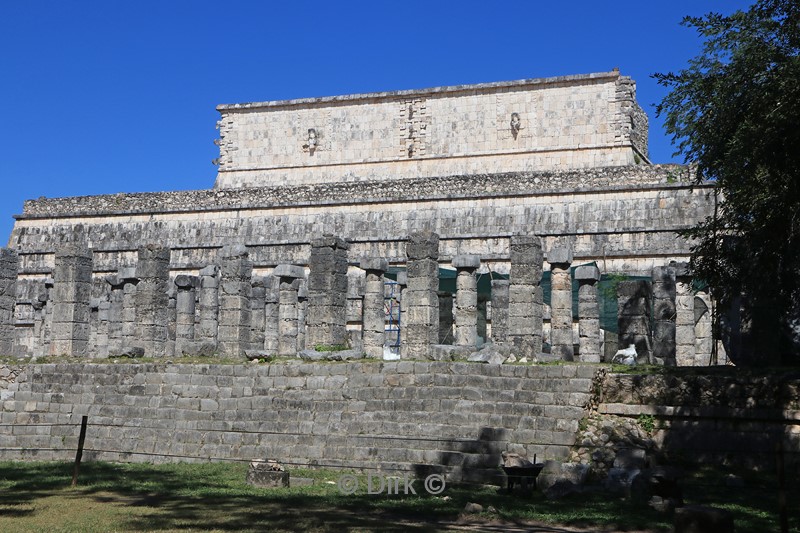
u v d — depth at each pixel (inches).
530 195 1802.4
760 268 960.9
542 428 868.0
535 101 2087.8
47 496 735.1
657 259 1657.2
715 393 870.4
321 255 1285.7
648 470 743.7
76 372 1158.3
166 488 776.9
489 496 733.9
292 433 947.3
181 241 2046.0
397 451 866.1
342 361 1077.1
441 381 968.3
